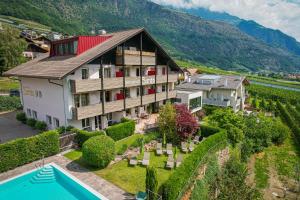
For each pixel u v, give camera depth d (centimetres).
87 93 2866
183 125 2797
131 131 2880
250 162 3178
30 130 3031
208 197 2020
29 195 1714
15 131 2988
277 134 3769
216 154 2555
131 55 3153
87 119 2942
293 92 8081
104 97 3100
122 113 3397
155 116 3816
